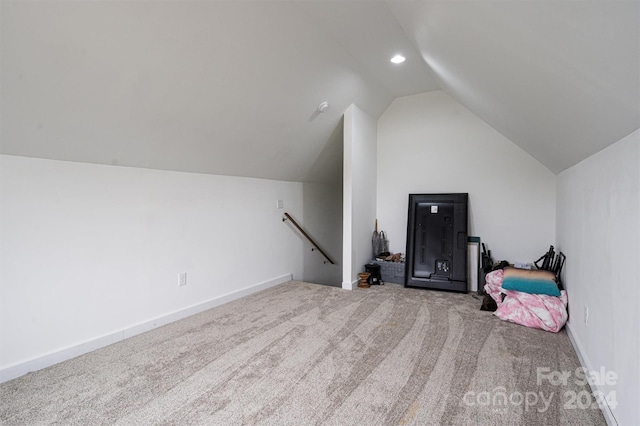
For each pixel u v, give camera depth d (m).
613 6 0.72
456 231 4.08
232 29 2.18
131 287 2.67
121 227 2.60
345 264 4.05
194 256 3.21
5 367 1.98
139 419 1.63
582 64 1.09
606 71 1.02
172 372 2.08
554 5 0.89
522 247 3.88
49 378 2.01
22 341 2.06
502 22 1.25
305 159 4.32
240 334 2.67
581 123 1.66
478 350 2.37
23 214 2.05
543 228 3.77
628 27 0.75
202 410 1.70
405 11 2.16
